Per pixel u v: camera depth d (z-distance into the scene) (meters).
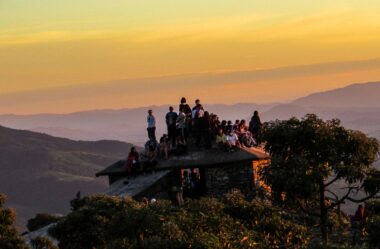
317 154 33.50
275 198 34.88
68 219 37.41
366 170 33.50
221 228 28.75
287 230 31.06
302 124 33.75
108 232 29.03
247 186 49.38
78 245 36.72
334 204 34.06
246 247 28.53
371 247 33.22
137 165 51.50
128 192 48.38
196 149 51.25
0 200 40.75
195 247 26.47
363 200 33.75
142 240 26.81
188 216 29.19
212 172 49.88
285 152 34.00
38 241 38.59
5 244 37.75
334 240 35.53
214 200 32.19
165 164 50.66
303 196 33.31
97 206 38.16
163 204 30.16
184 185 50.44
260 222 31.23
